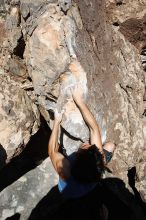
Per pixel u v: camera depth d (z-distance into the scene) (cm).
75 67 366
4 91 396
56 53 366
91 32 401
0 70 409
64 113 367
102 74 409
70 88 364
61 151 383
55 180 451
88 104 373
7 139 387
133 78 441
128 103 438
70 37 365
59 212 287
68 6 371
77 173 273
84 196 278
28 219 422
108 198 290
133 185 466
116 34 429
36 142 463
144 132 448
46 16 367
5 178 449
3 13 391
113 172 454
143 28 425
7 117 387
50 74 375
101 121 396
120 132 434
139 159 451
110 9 416
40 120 429
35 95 406
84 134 373
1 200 434
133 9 413
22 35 392
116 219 294
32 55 379
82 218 282
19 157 465
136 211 441
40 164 461
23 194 439
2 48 405
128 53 438
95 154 270
